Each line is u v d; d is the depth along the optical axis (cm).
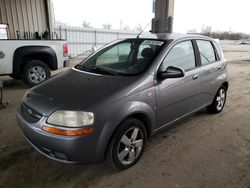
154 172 249
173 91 289
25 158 272
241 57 1683
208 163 268
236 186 229
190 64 328
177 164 265
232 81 754
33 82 621
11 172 246
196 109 355
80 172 248
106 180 236
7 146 299
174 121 312
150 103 257
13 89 605
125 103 230
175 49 302
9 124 368
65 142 207
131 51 306
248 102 512
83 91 234
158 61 273
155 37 319
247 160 276
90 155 216
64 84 258
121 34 1861
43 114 218
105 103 218
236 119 405
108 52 330
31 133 225
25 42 586
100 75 274
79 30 1638
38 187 224
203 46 364
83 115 209
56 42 636
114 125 221
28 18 1016
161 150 295
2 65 567
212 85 379
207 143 316
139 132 256
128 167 254
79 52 1680
